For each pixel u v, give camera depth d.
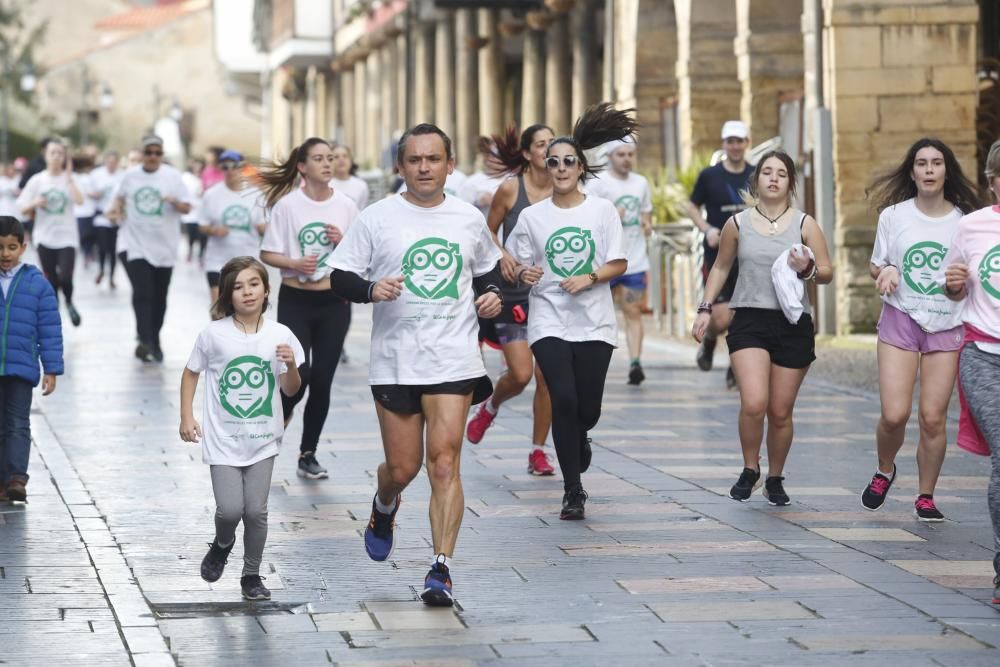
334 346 21.33
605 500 19.53
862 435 24.86
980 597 14.59
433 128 14.81
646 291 48.75
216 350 14.72
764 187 18.77
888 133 40.75
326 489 20.34
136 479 20.94
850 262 40.62
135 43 193.25
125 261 35.44
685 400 29.19
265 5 123.81
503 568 15.84
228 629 13.62
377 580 15.38
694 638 13.26
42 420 26.48
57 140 40.84
